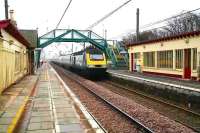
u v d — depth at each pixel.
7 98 14.39
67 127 8.86
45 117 10.23
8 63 17.95
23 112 11.16
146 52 33.00
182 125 10.59
